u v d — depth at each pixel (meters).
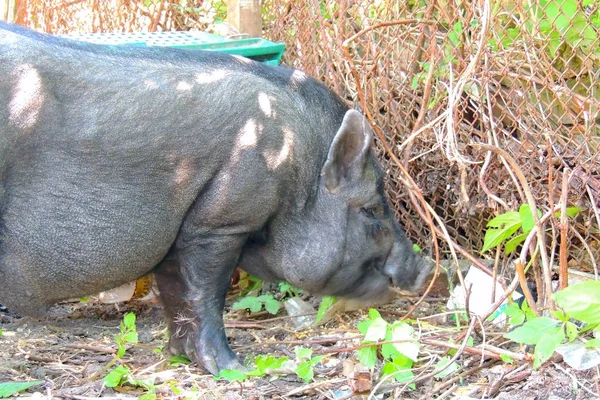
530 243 2.62
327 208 2.60
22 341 2.77
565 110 2.74
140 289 2.99
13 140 2.38
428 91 2.76
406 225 3.05
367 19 2.98
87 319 2.95
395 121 2.99
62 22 3.76
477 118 2.86
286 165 2.53
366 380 2.41
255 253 2.65
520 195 2.69
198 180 2.49
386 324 2.48
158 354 2.70
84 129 2.41
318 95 2.61
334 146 2.53
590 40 2.70
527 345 2.54
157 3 3.54
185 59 2.51
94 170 2.43
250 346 2.67
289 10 3.20
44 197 2.43
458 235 3.00
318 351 2.62
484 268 2.68
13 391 2.42
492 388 2.42
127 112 2.43
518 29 2.78
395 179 3.03
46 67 2.39
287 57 3.22
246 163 2.49
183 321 2.60
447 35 2.80
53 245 2.45
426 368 2.50
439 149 2.95
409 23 2.82
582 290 2.36
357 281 2.68
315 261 2.61
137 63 2.46
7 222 2.43
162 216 2.49
